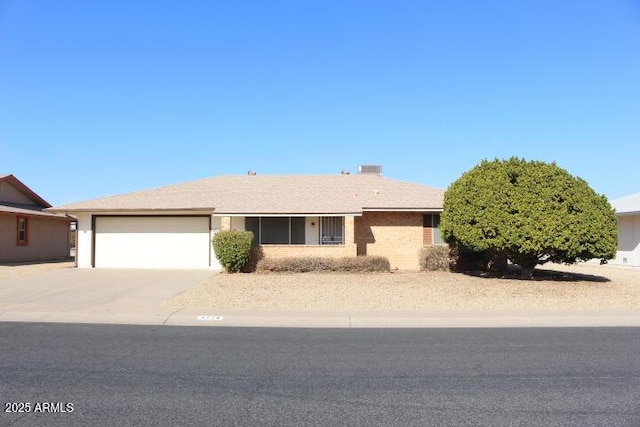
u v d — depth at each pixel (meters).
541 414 5.92
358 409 6.07
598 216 17.97
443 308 14.04
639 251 27.36
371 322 12.30
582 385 7.09
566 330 11.45
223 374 7.56
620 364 8.27
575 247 17.75
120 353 8.88
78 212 24.94
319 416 5.82
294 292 16.52
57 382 7.09
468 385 7.07
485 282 18.95
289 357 8.66
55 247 34.97
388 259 24.06
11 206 30.56
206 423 5.58
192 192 26.84
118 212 24.61
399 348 9.41
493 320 12.52
